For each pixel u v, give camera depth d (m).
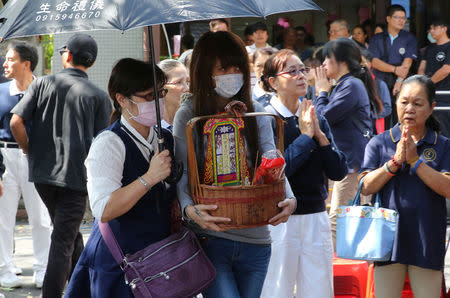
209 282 3.18
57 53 9.26
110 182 3.06
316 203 4.23
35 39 8.91
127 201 3.01
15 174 6.09
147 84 3.12
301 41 11.06
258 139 3.38
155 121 3.16
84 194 5.31
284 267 4.23
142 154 3.15
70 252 5.21
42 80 5.36
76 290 3.27
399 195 3.79
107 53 9.26
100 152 3.07
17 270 6.54
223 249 3.28
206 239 3.30
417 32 11.82
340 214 3.92
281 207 3.17
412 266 3.81
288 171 4.00
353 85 5.54
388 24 10.09
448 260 6.62
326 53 5.68
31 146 5.35
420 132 3.86
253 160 3.31
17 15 3.07
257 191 3.07
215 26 8.95
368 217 3.84
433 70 9.93
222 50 3.27
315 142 4.14
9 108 6.05
